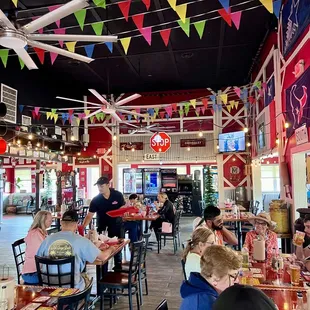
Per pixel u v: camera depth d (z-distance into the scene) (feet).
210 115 36.11
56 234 9.96
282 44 18.35
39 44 10.88
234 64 28.17
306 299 6.50
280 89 19.31
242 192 33.19
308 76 13.84
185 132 36.78
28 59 12.02
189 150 36.58
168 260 19.70
